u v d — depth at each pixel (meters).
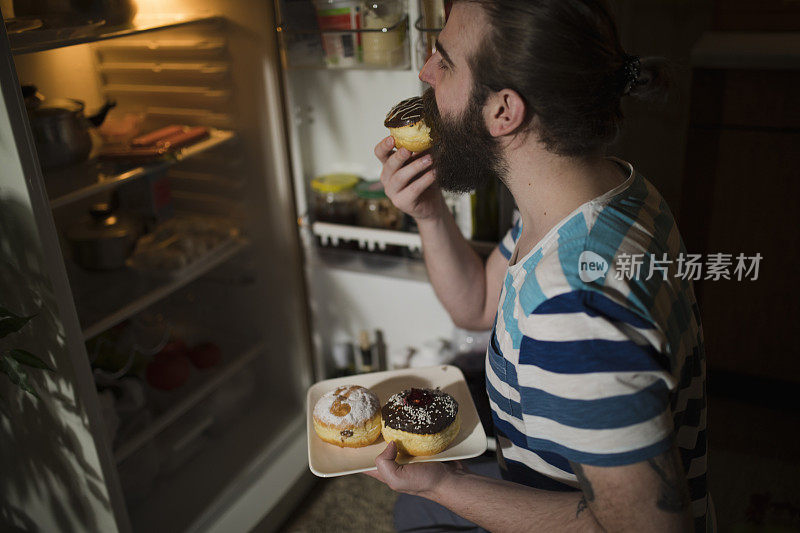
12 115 1.11
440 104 0.84
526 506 0.83
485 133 0.80
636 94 0.83
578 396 0.69
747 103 1.77
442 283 1.21
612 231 0.74
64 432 1.40
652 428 0.68
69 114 1.48
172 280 1.74
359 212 1.84
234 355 2.09
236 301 2.14
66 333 1.27
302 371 2.13
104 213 1.77
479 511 0.87
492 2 0.73
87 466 1.42
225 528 1.76
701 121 1.84
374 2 1.47
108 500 1.44
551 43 0.71
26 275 1.24
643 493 0.69
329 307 2.06
